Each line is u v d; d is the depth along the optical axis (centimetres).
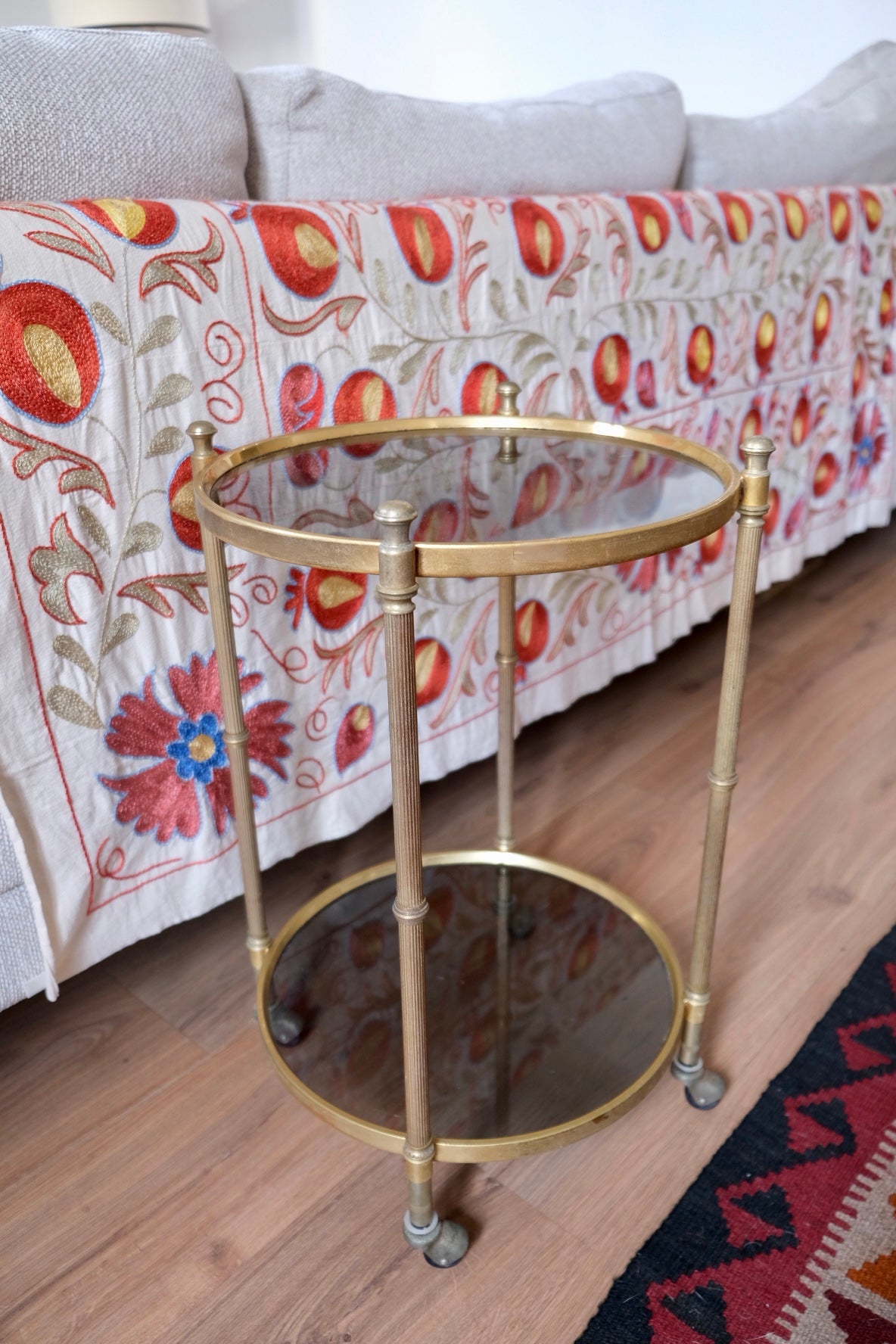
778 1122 82
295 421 91
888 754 135
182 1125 82
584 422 91
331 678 100
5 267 69
